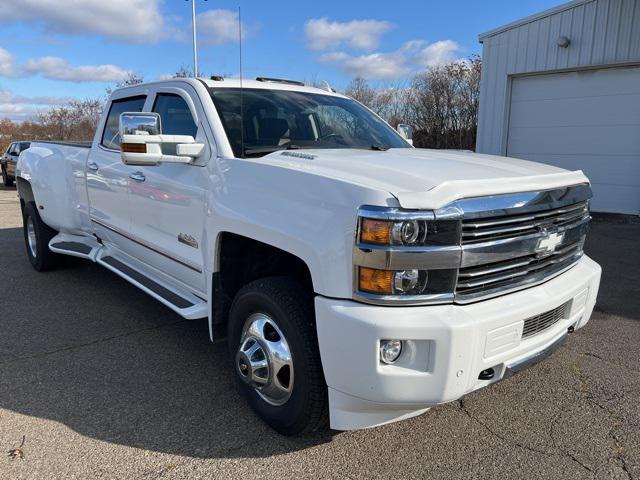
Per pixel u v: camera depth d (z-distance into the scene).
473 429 2.94
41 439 2.82
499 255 2.45
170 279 4.00
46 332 4.40
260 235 2.73
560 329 2.83
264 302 2.75
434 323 2.22
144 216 4.07
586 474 2.54
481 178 2.54
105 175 4.68
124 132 3.12
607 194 10.70
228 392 3.37
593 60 10.33
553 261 2.81
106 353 3.97
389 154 3.23
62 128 33.91
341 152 3.28
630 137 10.25
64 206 5.55
